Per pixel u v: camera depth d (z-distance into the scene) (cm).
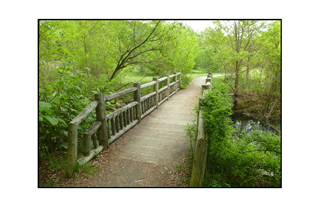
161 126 503
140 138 430
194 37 1235
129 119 487
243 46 951
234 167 274
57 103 319
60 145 361
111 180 287
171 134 451
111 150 371
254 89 958
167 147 387
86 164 308
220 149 264
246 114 804
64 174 288
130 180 288
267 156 278
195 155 253
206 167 280
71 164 280
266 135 327
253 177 269
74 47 717
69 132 276
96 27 669
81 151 353
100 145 363
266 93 829
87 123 385
